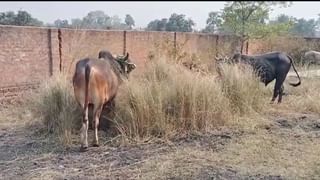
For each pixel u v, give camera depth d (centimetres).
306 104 961
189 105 743
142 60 1510
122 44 1409
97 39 1293
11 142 677
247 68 948
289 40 2075
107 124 737
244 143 674
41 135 712
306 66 1642
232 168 555
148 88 747
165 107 741
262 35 1859
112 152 627
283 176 525
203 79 809
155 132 705
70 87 779
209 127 752
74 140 677
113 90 697
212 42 1873
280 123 816
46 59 1102
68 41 1173
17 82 1011
